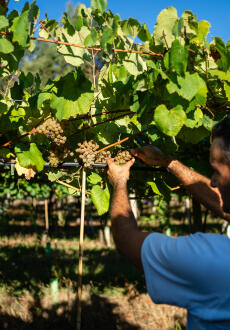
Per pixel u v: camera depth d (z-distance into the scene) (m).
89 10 1.68
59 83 1.71
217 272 1.03
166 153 1.84
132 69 1.73
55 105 1.70
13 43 1.45
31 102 1.77
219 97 1.77
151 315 5.58
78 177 2.26
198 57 1.61
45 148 2.15
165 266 1.09
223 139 1.10
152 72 1.55
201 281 1.04
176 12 1.53
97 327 5.16
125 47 1.68
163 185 2.41
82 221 1.79
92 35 1.52
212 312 1.03
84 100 1.69
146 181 2.45
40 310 5.43
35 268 7.66
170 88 1.49
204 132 1.95
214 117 1.85
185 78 1.52
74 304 5.75
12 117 1.97
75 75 1.67
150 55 1.63
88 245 10.78
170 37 1.58
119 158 1.78
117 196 1.49
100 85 1.93
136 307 5.91
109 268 7.91
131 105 1.75
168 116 1.54
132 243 1.20
